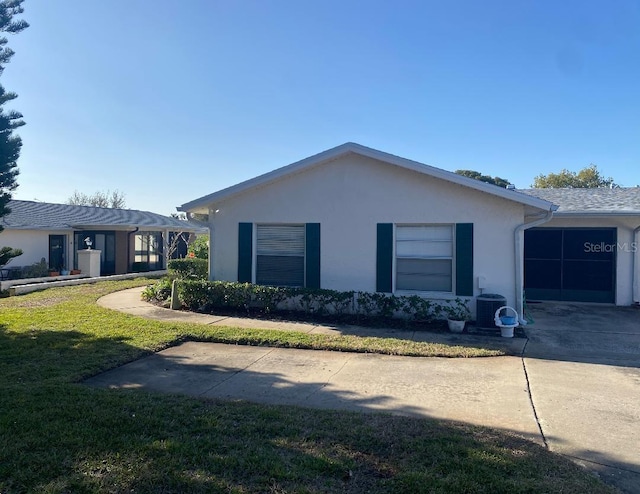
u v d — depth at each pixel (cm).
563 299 1318
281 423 433
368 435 409
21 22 938
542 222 941
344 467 351
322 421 441
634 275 1239
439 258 1005
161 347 733
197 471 342
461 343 785
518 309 942
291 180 1088
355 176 1045
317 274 1071
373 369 639
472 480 335
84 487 320
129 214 2805
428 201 998
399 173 1015
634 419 468
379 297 968
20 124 953
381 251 1027
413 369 641
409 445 390
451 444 394
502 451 382
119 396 500
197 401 492
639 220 1229
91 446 380
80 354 667
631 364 672
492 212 960
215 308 1072
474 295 971
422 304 938
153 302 1196
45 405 466
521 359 697
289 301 1058
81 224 2234
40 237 2111
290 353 724
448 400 519
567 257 1316
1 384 534
